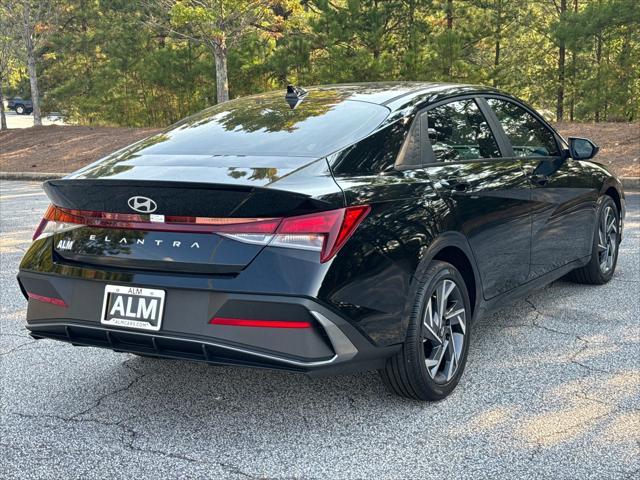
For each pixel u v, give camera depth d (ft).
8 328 16.90
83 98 84.28
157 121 77.97
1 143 70.03
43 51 90.22
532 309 17.42
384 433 11.05
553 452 10.28
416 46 66.08
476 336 15.55
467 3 75.20
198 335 10.16
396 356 11.37
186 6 54.03
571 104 91.30
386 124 12.01
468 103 14.25
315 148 11.25
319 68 67.77
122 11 75.31
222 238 10.10
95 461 10.38
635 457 10.08
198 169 10.71
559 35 72.38
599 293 18.67
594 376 13.10
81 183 10.72
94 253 10.91
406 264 11.08
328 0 67.72
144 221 10.55
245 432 11.24
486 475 9.68
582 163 18.15
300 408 12.08
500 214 13.71
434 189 12.05
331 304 9.97
